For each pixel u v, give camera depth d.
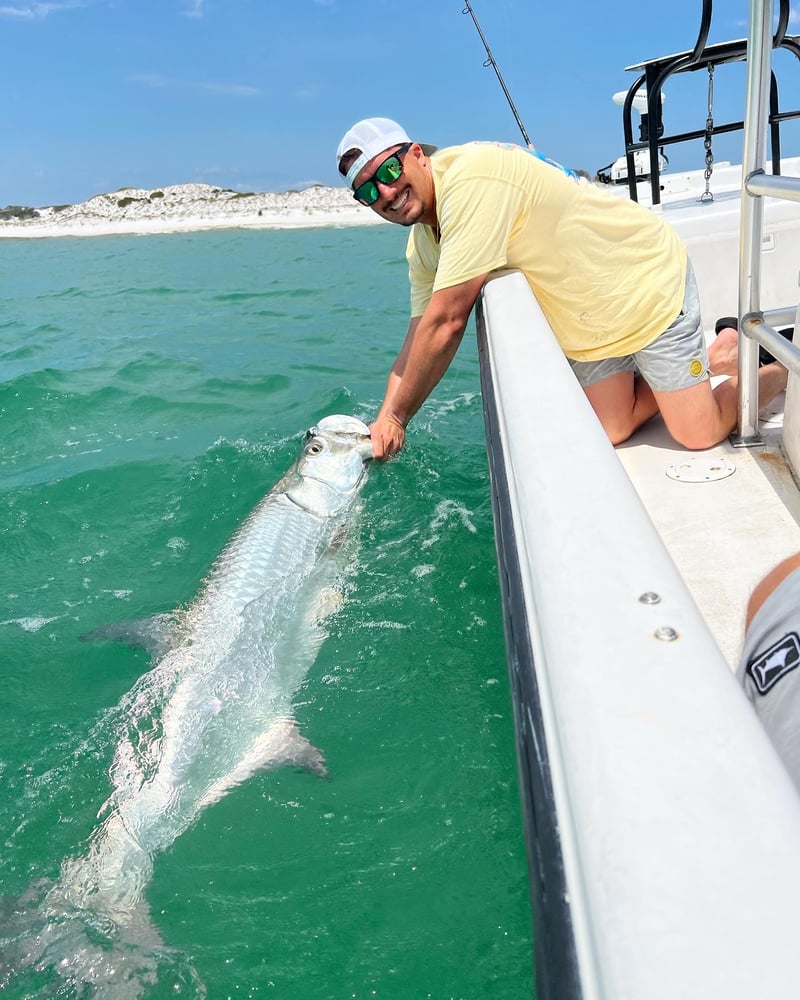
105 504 4.61
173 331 9.51
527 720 1.09
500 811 2.39
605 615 1.04
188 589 3.75
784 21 4.46
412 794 2.50
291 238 24.70
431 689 2.90
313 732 2.78
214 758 2.74
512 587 1.39
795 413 2.93
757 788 0.77
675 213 4.88
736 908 0.67
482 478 4.49
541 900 0.87
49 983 2.09
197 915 2.21
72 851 2.41
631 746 0.84
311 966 2.05
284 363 7.45
